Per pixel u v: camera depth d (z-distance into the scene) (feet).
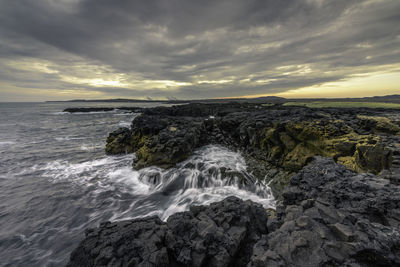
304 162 50.96
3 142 116.06
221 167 58.18
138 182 57.31
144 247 19.40
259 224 24.73
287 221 21.57
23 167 71.10
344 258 15.58
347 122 53.93
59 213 42.78
